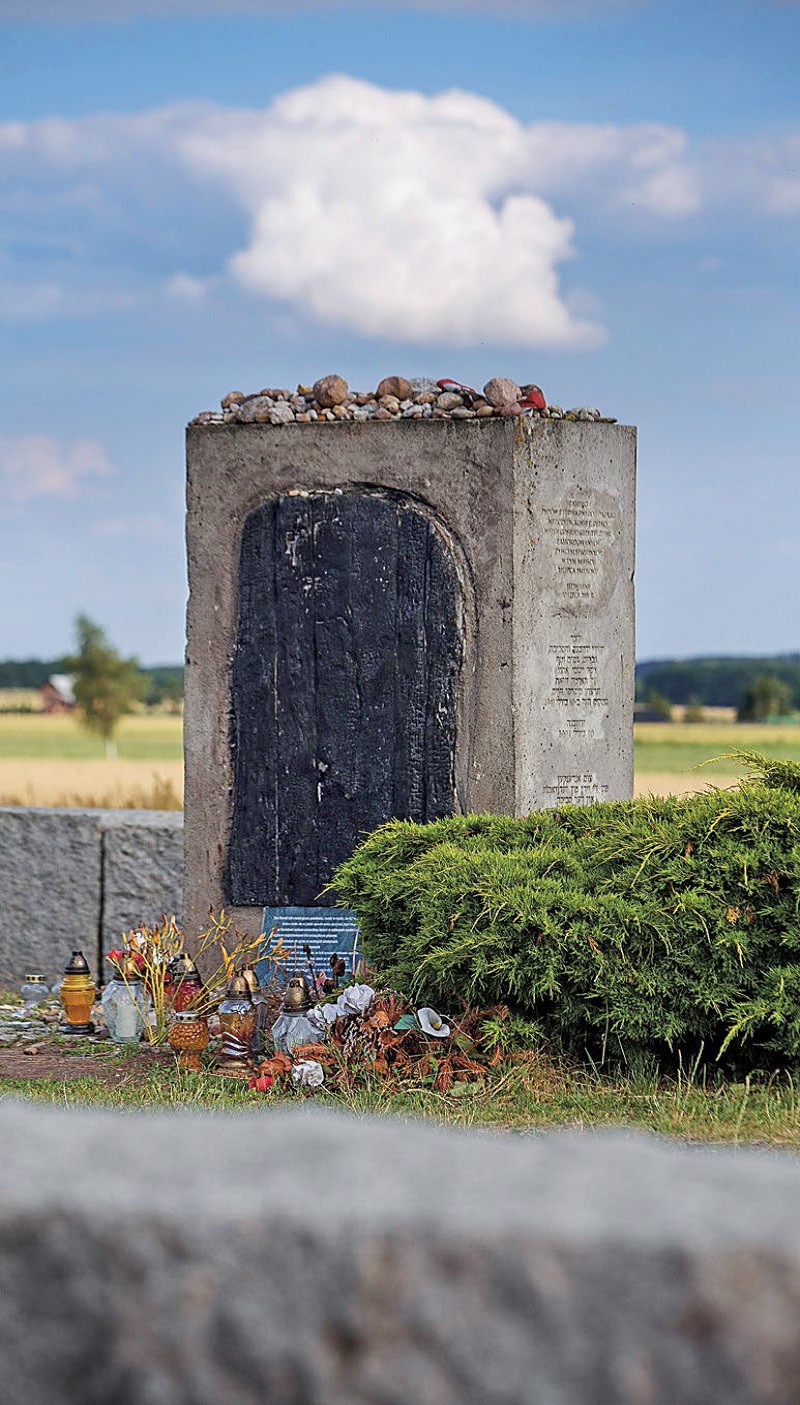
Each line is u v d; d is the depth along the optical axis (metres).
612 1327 1.63
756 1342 1.60
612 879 6.73
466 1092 6.36
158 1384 1.76
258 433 8.98
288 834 8.90
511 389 8.63
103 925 10.77
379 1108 6.21
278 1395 1.71
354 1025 6.89
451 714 8.53
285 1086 6.78
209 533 9.09
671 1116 5.88
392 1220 1.70
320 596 8.83
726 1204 1.72
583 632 8.78
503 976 6.57
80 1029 8.60
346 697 8.77
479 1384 1.66
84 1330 1.78
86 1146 1.97
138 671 48.03
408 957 6.99
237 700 9.01
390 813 8.67
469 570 8.49
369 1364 1.69
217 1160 1.90
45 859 10.91
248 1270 1.73
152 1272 1.76
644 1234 1.64
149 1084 7.10
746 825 6.62
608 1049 6.63
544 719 8.55
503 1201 1.73
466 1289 1.67
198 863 9.10
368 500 8.72
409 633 8.61
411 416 8.83
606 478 8.91
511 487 8.36
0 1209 1.80
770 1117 5.83
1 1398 1.80
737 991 6.38
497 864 6.86
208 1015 8.23
